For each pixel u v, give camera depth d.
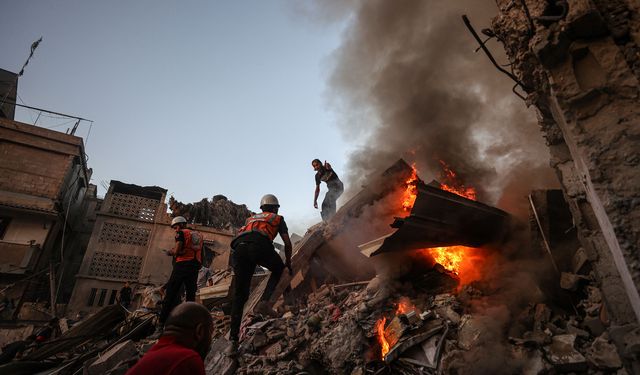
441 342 2.48
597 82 1.75
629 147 1.61
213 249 16.53
